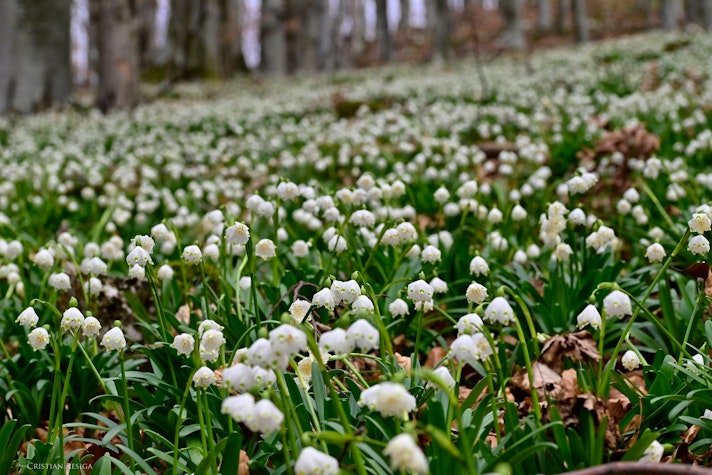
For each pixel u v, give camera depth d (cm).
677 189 220
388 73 1067
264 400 108
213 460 124
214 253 177
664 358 143
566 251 168
